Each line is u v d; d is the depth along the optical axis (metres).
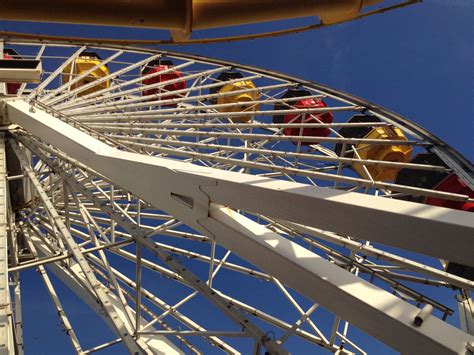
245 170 16.84
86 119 15.53
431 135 16.41
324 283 6.29
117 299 12.06
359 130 19.22
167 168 8.20
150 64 25.97
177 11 6.86
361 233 5.58
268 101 19.78
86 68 23.14
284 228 12.95
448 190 14.10
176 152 13.80
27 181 15.65
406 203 5.13
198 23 7.14
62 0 6.27
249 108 22.64
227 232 7.68
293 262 6.68
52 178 15.45
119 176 9.62
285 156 13.91
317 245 12.19
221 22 7.25
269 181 6.65
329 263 6.64
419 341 5.35
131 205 16.64
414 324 5.41
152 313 14.02
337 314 6.37
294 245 7.07
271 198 6.48
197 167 8.05
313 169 16.17
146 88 19.94
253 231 7.42
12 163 15.18
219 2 6.96
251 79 22.91
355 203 5.45
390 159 17.92
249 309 13.30
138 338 9.60
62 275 13.91
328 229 5.98
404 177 15.55
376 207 5.25
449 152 15.22
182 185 8.03
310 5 7.27
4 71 12.30
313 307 11.59
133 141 15.01
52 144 11.77
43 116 12.78
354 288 6.07
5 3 6.11
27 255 15.80
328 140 15.05
